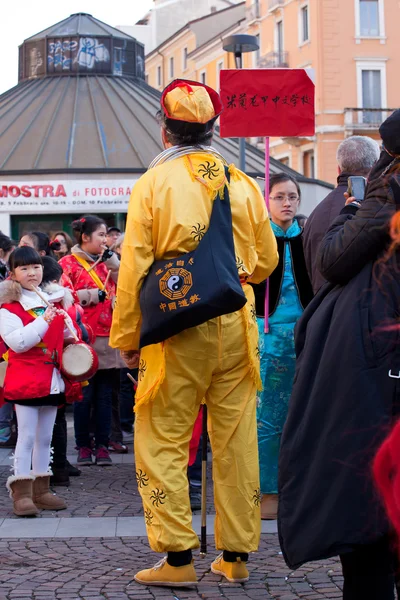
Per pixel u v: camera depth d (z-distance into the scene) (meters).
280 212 5.75
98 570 4.59
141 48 24.70
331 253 3.44
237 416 4.38
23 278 6.01
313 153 44.78
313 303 3.61
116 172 17.95
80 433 7.82
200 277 4.04
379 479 3.15
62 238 10.67
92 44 23.45
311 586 4.34
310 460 3.35
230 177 4.41
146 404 4.27
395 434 3.15
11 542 5.18
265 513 5.77
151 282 4.13
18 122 20.72
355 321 3.29
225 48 13.43
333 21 43.66
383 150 3.42
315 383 3.37
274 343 5.72
